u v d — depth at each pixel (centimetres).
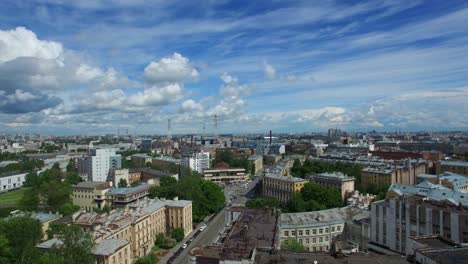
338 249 8475
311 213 16275
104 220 15425
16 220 12606
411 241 8981
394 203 13288
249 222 11488
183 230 18362
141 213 16575
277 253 8050
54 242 12300
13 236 12031
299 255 7925
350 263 7400
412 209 12662
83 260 10931
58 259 10519
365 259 7644
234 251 8312
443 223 11712
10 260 11825
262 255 7981
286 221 15350
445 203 12825
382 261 7525
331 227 15450
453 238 11412
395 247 13212
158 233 17788
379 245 13888
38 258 10925
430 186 17525
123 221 15200
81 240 11412
